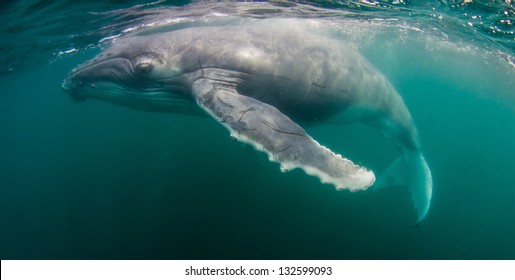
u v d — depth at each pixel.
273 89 6.39
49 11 8.82
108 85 6.75
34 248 10.02
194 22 10.09
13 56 14.32
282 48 6.44
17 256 9.74
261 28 6.85
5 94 29.84
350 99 7.57
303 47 6.71
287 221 9.50
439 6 8.59
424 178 8.45
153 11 9.13
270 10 9.13
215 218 9.53
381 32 12.07
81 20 9.86
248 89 6.25
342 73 7.14
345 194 11.02
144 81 6.45
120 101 7.40
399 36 13.01
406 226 10.60
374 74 8.23
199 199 10.59
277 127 4.60
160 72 6.28
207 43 6.29
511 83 19.03
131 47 6.49
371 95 8.09
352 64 7.47
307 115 7.26
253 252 8.27
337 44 7.66
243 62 6.10
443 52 15.99
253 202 10.21
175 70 6.26
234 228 9.07
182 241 8.80
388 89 8.66
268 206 10.05
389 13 9.45
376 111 8.57
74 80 6.94
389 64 18.06
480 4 8.07
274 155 4.29
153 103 7.14
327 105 7.21
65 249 9.59
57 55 16.58
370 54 14.98
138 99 7.07
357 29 11.41
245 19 9.63
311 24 9.99
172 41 6.43
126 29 11.06
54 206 12.38
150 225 9.73
